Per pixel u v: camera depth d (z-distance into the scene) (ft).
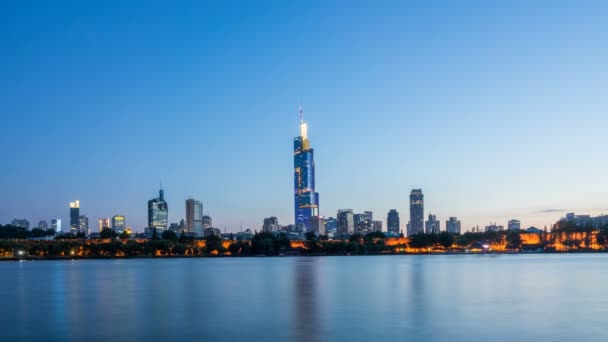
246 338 235.61
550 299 370.53
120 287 505.25
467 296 392.47
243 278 619.26
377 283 519.19
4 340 239.71
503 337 231.91
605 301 355.97
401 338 231.09
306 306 338.75
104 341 234.99
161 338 239.09
